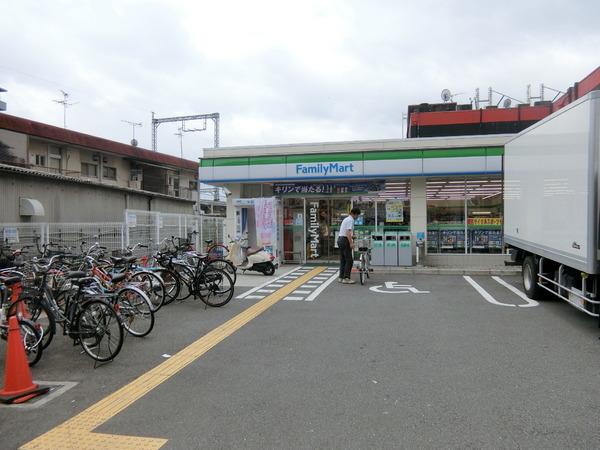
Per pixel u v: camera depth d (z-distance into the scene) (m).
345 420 3.73
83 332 5.57
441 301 8.69
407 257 13.50
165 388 4.52
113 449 3.36
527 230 8.80
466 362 5.13
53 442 3.48
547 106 24.42
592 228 5.88
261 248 13.16
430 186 14.38
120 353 5.72
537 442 3.33
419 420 3.71
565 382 4.50
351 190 15.15
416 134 25.16
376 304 8.48
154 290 7.93
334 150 14.67
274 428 3.62
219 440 3.44
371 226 14.96
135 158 29.25
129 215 12.36
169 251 9.80
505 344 5.82
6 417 3.96
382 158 13.90
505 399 4.10
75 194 18.73
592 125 5.87
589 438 3.38
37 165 22.73
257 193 16.08
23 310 5.77
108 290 6.39
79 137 24.53
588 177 5.96
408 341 6.00
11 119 20.72
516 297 9.05
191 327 6.96
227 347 5.88
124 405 4.13
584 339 6.03
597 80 19.92
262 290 10.24
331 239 15.52
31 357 5.34
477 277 12.09
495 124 24.55
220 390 4.43
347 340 6.09
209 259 9.12
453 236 14.29
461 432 3.49
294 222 15.73
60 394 4.45
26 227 12.16
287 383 4.57
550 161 7.45
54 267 8.23
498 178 14.02
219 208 42.06
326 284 11.01
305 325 6.96
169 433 3.57
